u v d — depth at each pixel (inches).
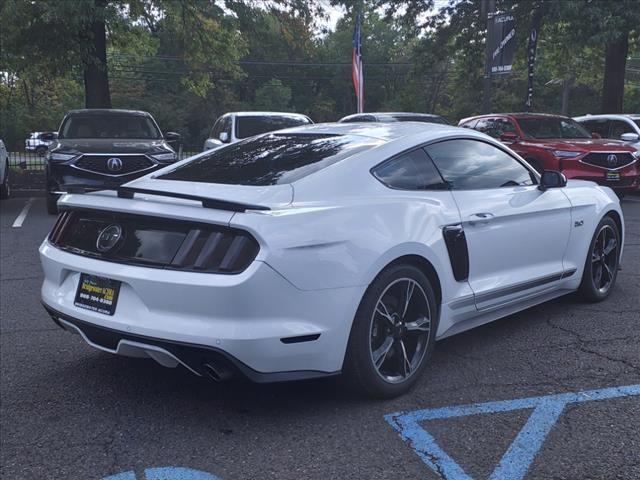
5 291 249.4
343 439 131.1
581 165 450.6
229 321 125.0
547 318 209.5
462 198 169.0
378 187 152.6
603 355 175.3
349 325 137.3
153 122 491.5
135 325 130.6
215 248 127.5
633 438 129.4
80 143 432.1
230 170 159.5
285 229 128.6
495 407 144.6
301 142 173.5
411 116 583.8
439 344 187.6
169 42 767.1
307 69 3105.3
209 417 142.3
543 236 193.2
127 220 140.1
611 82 757.3
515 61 1011.9
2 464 123.3
